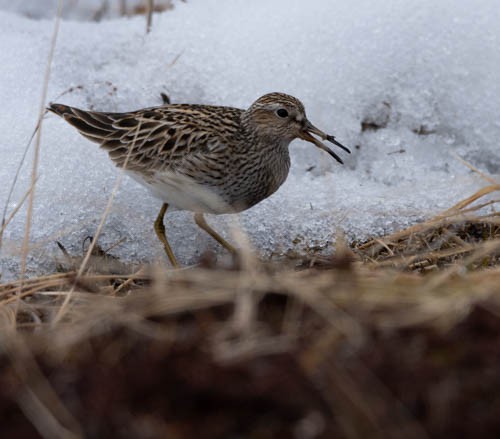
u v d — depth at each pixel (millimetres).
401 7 16266
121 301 9484
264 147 13508
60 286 11289
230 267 9969
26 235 10969
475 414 7613
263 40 16281
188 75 16156
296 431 7531
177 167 13250
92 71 16375
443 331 8484
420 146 15594
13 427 7770
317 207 14352
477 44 15898
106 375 8188
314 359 8117
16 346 8750
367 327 8547
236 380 7938
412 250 12883
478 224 13594
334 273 9625
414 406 7695
